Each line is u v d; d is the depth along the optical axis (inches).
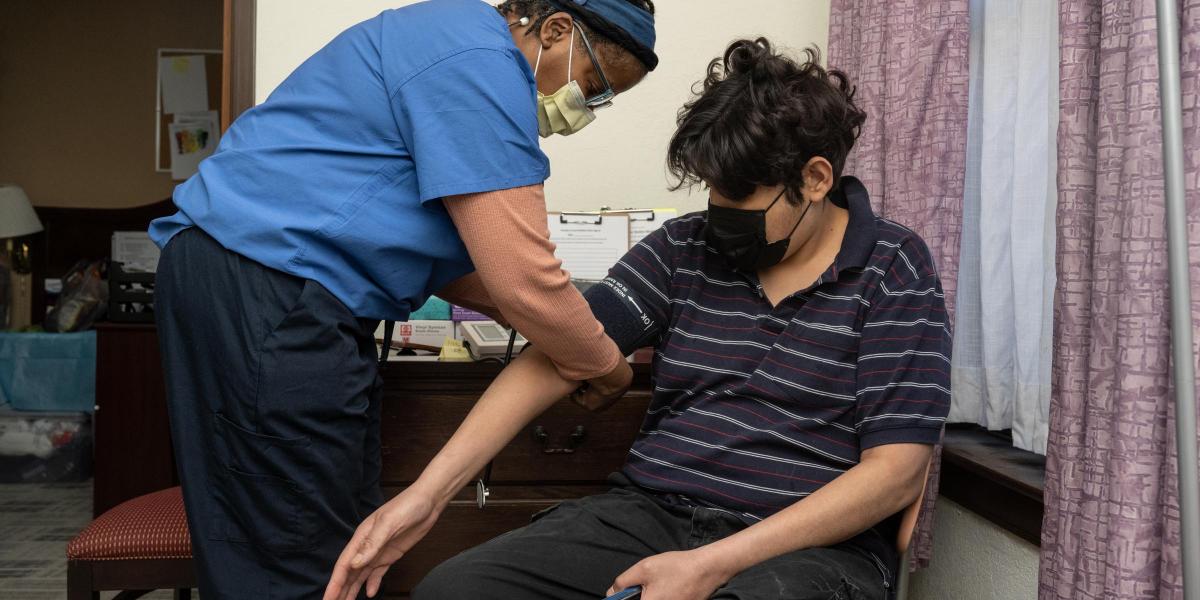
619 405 61.8
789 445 41.6
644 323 45.8
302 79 45.5
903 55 62.3
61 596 95.7
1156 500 37.8
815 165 41.4
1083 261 44.0
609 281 46.7
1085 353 43.8
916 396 39.6
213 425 42.8
